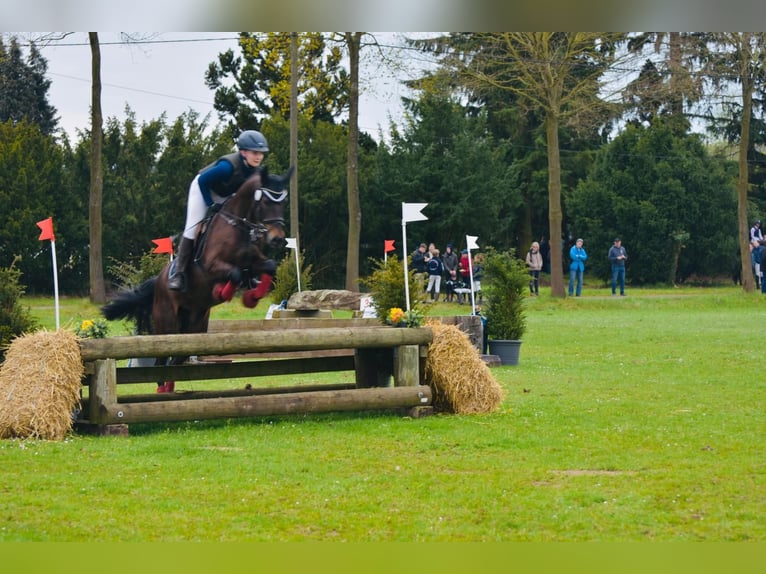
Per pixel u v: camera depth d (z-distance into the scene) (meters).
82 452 7.30
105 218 34.88
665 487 6.15
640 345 16.80
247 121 48.50
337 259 40.12
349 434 8.16
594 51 29.75
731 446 7.49
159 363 10.38
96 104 27.69
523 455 7.22
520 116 45.66
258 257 9.32
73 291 33.47
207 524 5.38
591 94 30.36
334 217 39.69
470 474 6.59
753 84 31.00
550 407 9.63
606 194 41.84
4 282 10.32
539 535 5.19
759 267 34.06
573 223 43.38
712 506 5.71
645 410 9.45
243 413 8.41
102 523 5.38
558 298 28.97
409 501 5.85
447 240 40.78
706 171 41.56
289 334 8.54
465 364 9.20
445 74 29.02
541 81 30.67
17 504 5.75
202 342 8.26
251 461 7.00
